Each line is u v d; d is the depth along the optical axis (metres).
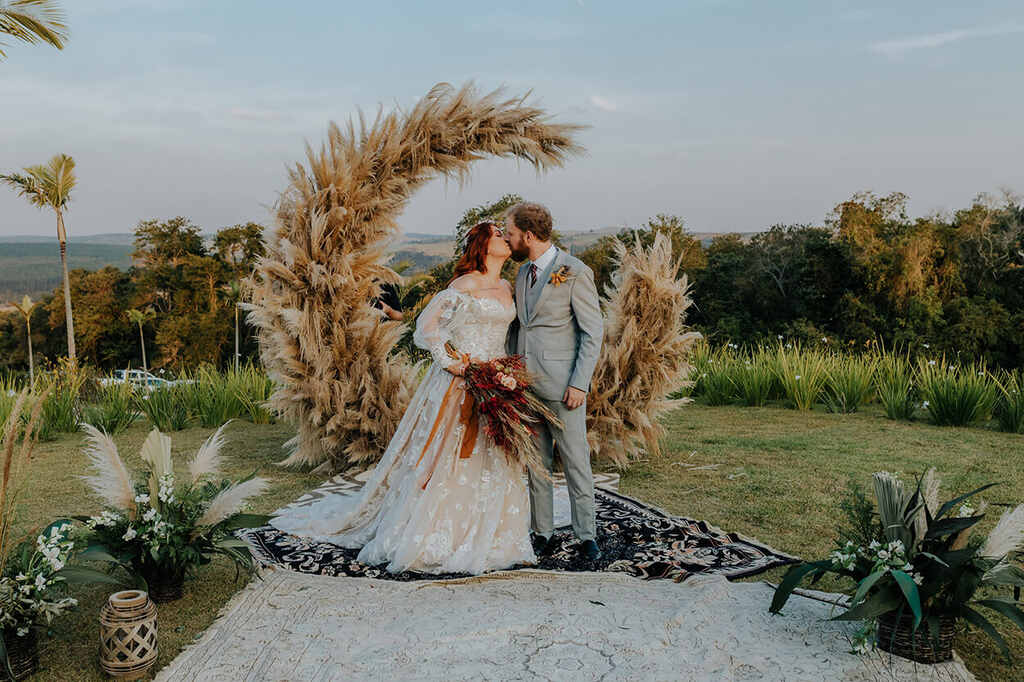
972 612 2.85
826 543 4.36
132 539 3.42
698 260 53.66
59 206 29.58
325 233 6.08
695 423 8.76
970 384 8.56
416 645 3.04
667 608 3.39
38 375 9.05
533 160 6.29
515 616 3.31
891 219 46.50
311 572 3.88
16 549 3.13
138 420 9.57
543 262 4.21
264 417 9.01
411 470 4.18
